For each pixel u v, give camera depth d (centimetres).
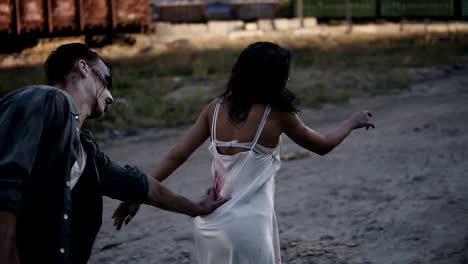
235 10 2942
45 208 199
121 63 1681
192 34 2158
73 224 220
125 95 1247
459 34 2348
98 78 233
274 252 286
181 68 1597
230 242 265
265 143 273
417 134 863
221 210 268
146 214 567
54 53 231
